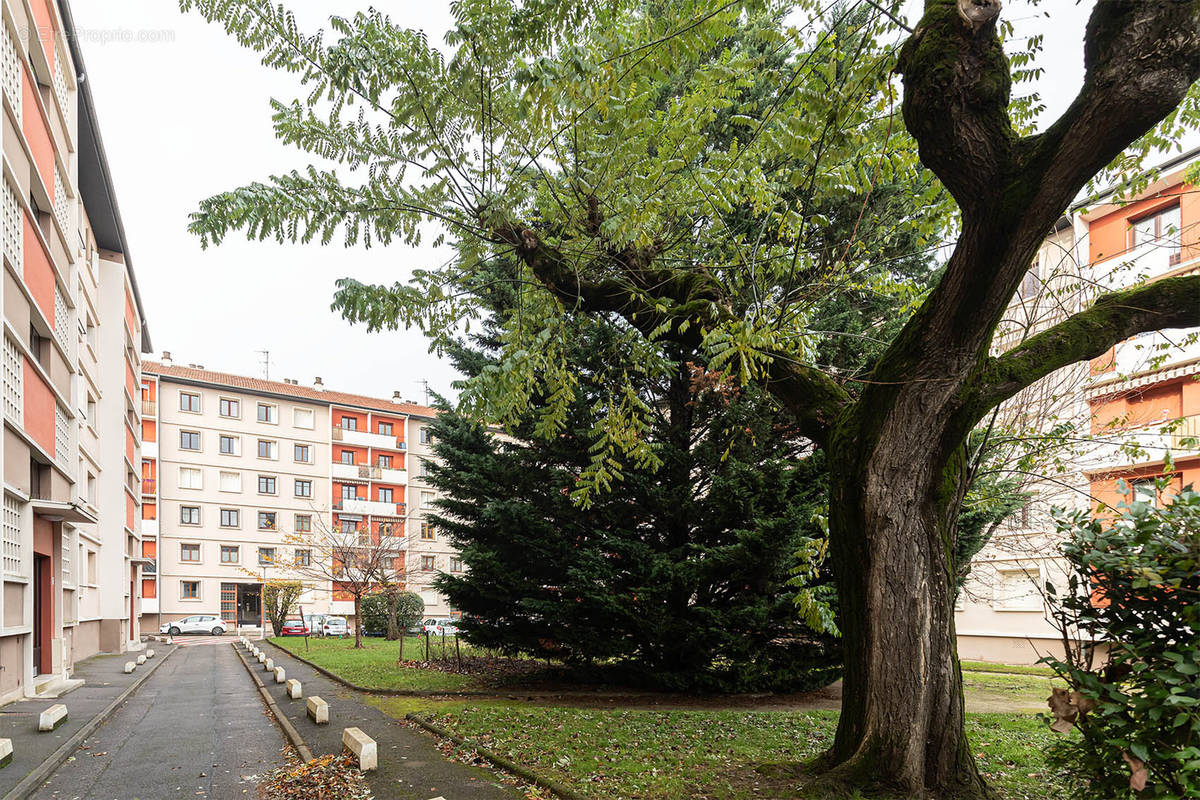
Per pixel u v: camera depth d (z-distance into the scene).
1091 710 4.06
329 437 48.84
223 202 5.50
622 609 10.61
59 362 14.91
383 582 28.19
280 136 5.74
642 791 5.72
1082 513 4.71
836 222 9.53
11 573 10.84
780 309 6.15
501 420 7.96
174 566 42.66
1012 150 4.42
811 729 8.42
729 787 5.79
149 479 42.41
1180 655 3.75
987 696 12.07
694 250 7.71
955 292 4.91
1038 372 5.47
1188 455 15.45
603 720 8.83
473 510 13.44
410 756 7.12
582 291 7.51
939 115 4.31
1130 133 4.12
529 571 12.50
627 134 5.75
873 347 10.48
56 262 14.24
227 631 43.19
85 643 20.83
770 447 11.54
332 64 5.17
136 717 10.05
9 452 11.01
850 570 5.76
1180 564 3.90
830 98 5.63
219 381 46.09
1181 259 15.91
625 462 11.30
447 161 6.04
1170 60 3.83
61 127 15.43
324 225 6.01
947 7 4.27
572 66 4.89
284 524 46.41
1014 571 18.56
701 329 6.45
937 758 5.40
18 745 7.74
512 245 7.31
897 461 5.48
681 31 4.91
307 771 6.59
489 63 5.30
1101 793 4.15
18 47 11.47
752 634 10.95
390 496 51.34
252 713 10.29
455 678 13.27
